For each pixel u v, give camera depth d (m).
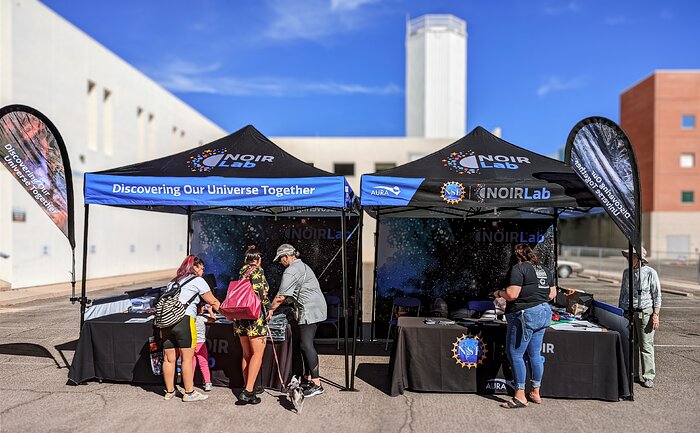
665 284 19.55
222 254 8.80
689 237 45.28
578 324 5.86
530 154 6.74
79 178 18.94
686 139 45.47
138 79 23.94
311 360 5.55
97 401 5.32
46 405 5.19
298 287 5.52
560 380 5.48
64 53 17.84
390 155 32.06
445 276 8.44
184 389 5.38
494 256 8.39
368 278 21.34
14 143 5.94
